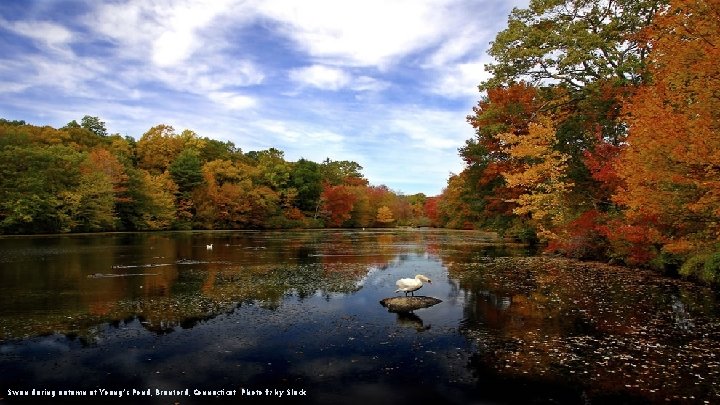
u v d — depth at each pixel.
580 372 8.93
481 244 44.38
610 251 25.73
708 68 12.47
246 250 35.31
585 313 13.68
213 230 73.19
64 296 16.28
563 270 23.12
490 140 32.91
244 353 10.16
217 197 76.00
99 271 22.50
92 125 87.31
